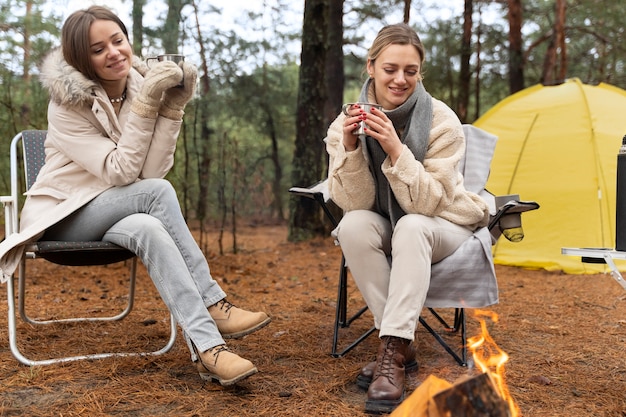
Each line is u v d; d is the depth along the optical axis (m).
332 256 6.70
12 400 2.25
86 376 2.52
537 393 2.37
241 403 2.26
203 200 7.08
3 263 2.50
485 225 2.67
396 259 2.33
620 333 3.33
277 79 10.99
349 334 3.29
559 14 9.21
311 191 2.75
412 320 2.28
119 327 3.39
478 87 10.22
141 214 2.51
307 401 2.29
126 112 2.77
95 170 2.58
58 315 3.68
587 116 5.71
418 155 2.51
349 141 2.46
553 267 5.44
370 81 2.71
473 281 2.50
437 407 1.49
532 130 5.91
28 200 2.74
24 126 6.34
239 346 3.02
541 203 5.70
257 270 5.74
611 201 5.47
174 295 2.38
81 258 2.82
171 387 2.41
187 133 8.11
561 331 3.36
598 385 2.47
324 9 7.72
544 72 9.62
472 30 9.71
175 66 2.54
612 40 9.65
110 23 2.62
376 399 2.17
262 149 12.27
